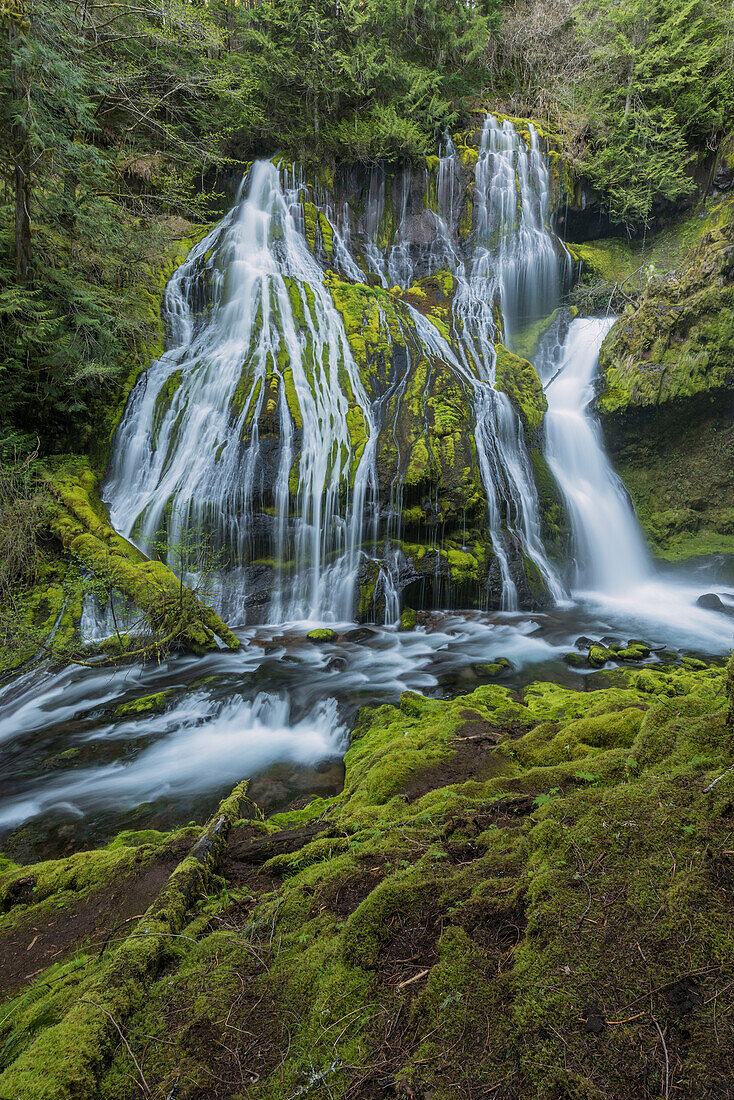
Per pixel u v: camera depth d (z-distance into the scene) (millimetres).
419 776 4020
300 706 6875
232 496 11180
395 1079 1663
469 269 17844
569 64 20422
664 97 18188
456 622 10148
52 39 10719
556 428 13992
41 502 10266
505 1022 1713
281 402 11664
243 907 2820
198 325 14570
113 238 12867
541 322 17859
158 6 13742
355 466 11148
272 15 16969
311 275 15906
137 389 12820
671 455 14031
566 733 4117
